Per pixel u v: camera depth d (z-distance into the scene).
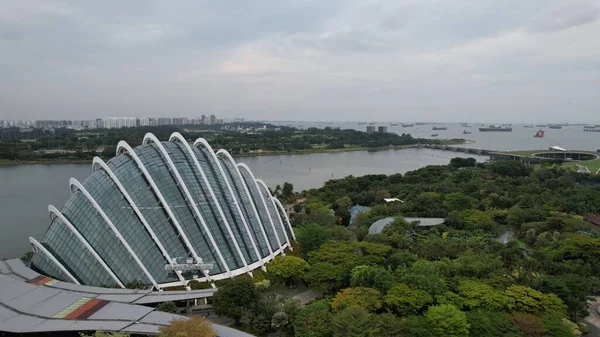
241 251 110.38
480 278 97.12
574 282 92.81
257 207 128.12
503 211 165.12
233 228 113.06
